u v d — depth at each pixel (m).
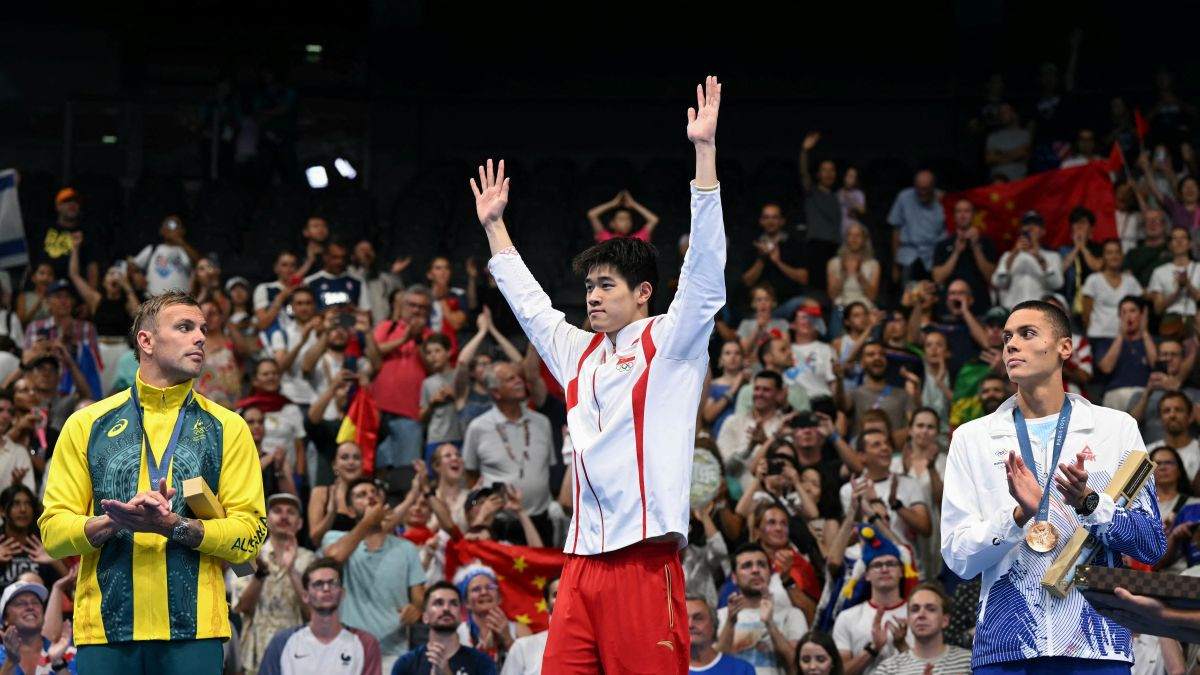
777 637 8.38
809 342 12.54
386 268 16.03
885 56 19.47
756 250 15.66
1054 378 4.71
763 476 9.70
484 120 19.81
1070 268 13.62
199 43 20.55
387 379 11.93
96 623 4.60
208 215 16.86
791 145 19.58
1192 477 10.48
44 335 12.66
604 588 4.30
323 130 19.92
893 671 7.90
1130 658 4.50
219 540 4.59
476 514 9.58
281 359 12.32
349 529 9.70
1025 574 4.55
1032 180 15.02
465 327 13.69
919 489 10.00
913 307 13.02
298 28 20.52
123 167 19.91
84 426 4.75
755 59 19.72
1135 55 18.55
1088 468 4.57
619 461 4.30
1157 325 13.20
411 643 9.18
